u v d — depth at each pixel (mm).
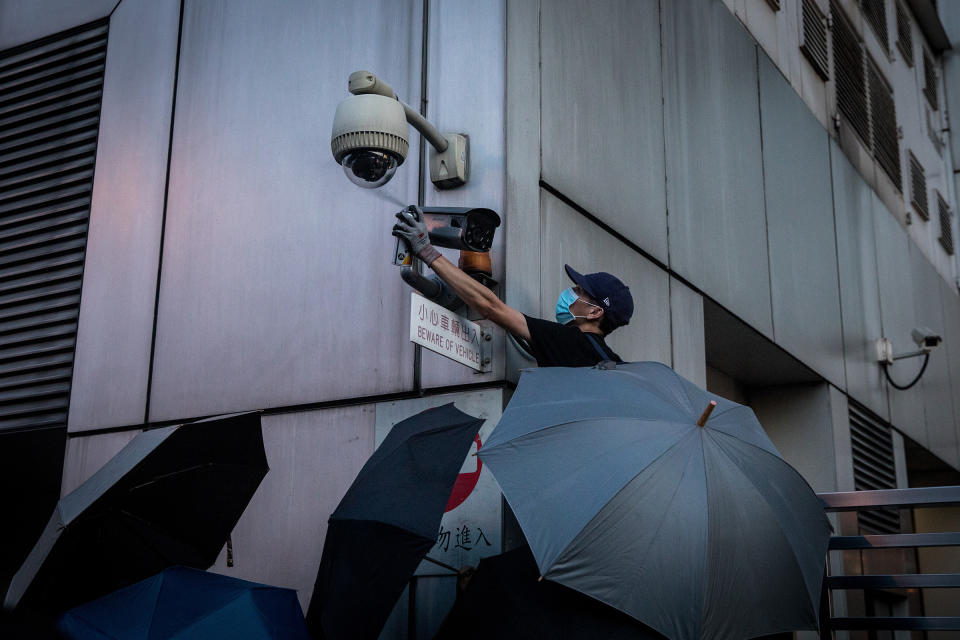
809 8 11078
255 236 5660
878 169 12625
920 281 13297
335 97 5656
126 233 6105
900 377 11570
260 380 5398
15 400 6156
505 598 3525
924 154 15148
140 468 3871
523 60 5375
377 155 4453
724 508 3334
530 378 3824
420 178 5230
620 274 5969
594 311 4648
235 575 5152
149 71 6371
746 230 8070
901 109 14305
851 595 9281
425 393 4930
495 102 5145
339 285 5332
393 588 3459
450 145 5066
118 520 4117
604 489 3312
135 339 5852
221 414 5438
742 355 8492
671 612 3197
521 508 3369
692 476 3361
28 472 5922
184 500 4234
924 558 13445
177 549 4316
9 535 5871
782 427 9352
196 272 5789
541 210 5266
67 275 6246
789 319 8609
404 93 5422
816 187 10055
